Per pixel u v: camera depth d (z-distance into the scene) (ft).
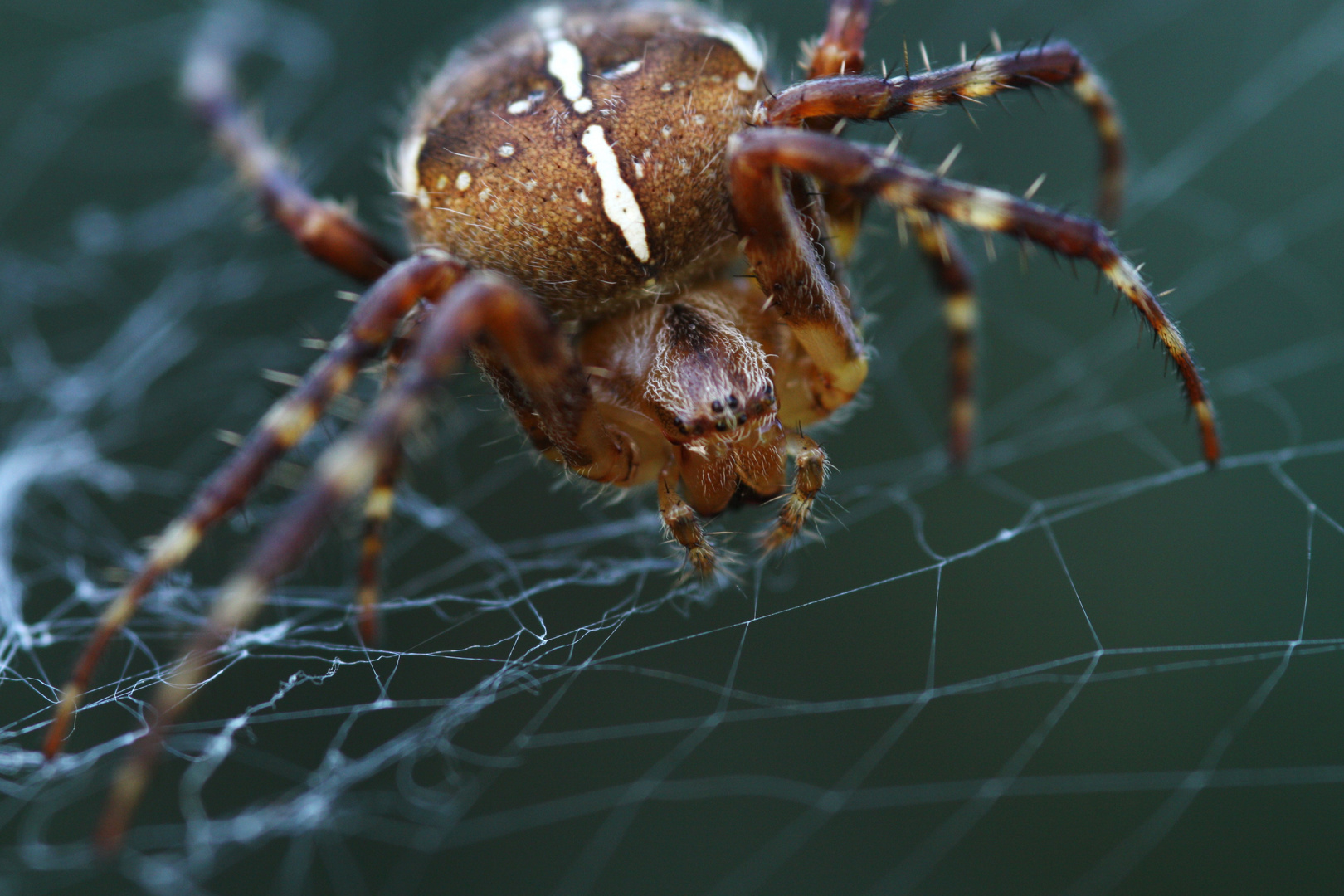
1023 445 0.33
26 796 0.29
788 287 0.28
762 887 0.30
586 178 0.28
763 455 0.28
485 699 0.29
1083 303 0.37
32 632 0.31
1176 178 0.40
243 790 0.29
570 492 0.30
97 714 0.30
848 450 0.34
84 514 0.34
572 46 0.28
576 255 0.28
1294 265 0.36
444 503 0.33
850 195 0.27
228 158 0.30
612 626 0.30
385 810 0.29
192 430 0.39
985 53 0.28
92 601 0.32
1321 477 0.32
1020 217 0.27
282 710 0.29
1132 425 0.33
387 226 0.30
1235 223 0.38
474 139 0.28
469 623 0.30
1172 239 0.38
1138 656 0.30
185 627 0.27
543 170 0.28
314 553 0.26
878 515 0.32
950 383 0.30
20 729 0.29
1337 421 0.33
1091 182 0.40
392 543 0.32
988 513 0.32
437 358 0.27
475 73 0.29
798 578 0.31
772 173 0.27
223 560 0.27
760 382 0.28
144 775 0.26
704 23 0.29
